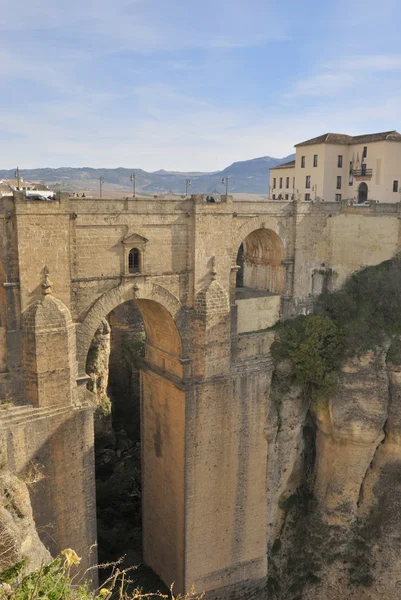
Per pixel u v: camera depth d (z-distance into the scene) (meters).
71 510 33.41
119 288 34.66
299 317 45.22
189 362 38.69
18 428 30.66
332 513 44.09
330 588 43.28
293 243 44.66
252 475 42.50
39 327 30.88
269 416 42.47
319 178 73.38
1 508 20.50
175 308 37.66
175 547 40.97
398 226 45.31
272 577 44.34
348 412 41.97
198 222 37.03
